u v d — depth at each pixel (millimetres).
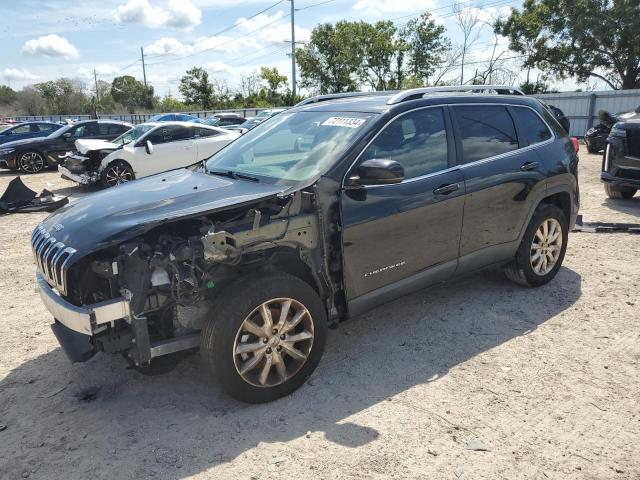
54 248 3164
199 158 12742
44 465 2865
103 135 17469
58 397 3555
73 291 3189
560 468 2738
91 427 3205
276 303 3295
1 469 2842
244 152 4383
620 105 25234
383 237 3738
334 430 3090
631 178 8336
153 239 3240
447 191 4035
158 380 3725
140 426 3195
